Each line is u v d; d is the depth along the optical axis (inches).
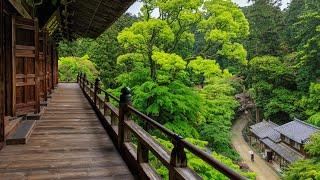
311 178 519.8
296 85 1411.2
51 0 339.3
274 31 1649.9
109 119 289.6
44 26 388.2
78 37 618.8
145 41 666.8
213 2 698.2
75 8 350.0
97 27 422.6
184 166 115.0
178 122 615.2
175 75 655.8
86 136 258.2
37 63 279.4
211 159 86.0
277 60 1419.8
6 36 239.6
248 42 1724.9
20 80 259.0
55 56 797.9
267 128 1284.4
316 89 1064.8
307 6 1598.2
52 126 297.4
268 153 1098.7
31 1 302.0
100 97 364.8
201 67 606.2
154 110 582.6
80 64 1328.7
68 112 394.6
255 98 1480.1
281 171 957.8
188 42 800.9
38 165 177.8
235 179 71.1
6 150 208.5
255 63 1402.6
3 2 217.9
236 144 1266.0
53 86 685.9
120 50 1423.5
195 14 671.1
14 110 247.6
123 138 200.2
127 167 177.6
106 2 271.6
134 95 614.2
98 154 204.5
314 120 1045.2
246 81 1536.7
